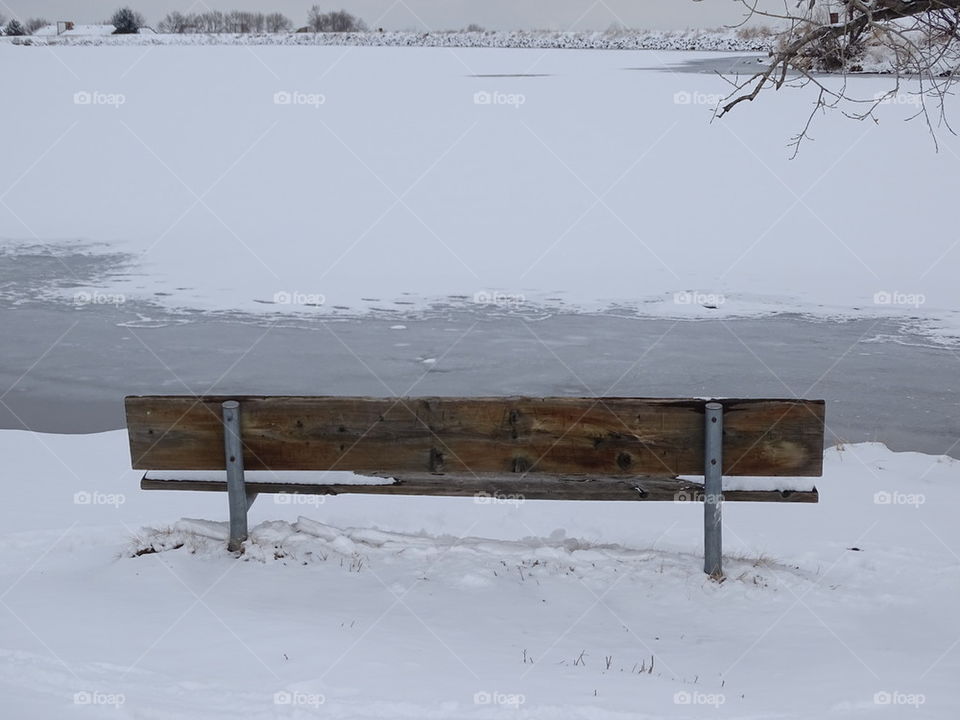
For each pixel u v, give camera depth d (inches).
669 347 520.4
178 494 288.5
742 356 504.1
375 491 183.9
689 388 451.2
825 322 571.5
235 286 682.2
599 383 459.2
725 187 1000.9
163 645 142.7
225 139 1385.3
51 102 1806.1
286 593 172.4
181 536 199.5
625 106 1589.6
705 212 901.8
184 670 132.6
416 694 126.5
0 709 117.4
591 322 575.5
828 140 1233.4
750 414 175.5
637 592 181.2
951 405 429.4
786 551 220.2
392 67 2516.0
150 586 174.6
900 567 204.8
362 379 469.1
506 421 179.3
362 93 1860.2
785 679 141.7
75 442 363.9
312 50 3358.8
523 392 446.3
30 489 294.4
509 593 178.4
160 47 3543.3
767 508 272.2
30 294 662.5
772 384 458.0
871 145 1192.2
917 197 936.3
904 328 557.6
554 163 1146.0
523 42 4055.1
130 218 935.0
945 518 263.6
